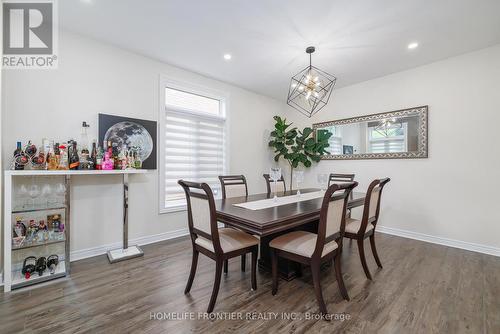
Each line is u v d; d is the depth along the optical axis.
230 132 4.12
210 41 2.70
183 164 3.55
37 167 2.07
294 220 1.77
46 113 2.33
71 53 2.49
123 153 2.66
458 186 2.98
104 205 2.71
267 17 2.26
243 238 1.94
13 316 1.58
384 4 2.05
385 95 3.64
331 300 1.79
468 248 2.89
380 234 3.54
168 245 3.02
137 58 2.98
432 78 3.19
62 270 2.19
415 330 1.47
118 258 2.50
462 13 2.16
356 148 3.96
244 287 1.99
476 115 2.85
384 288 1.96
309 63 3.23
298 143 4.52
